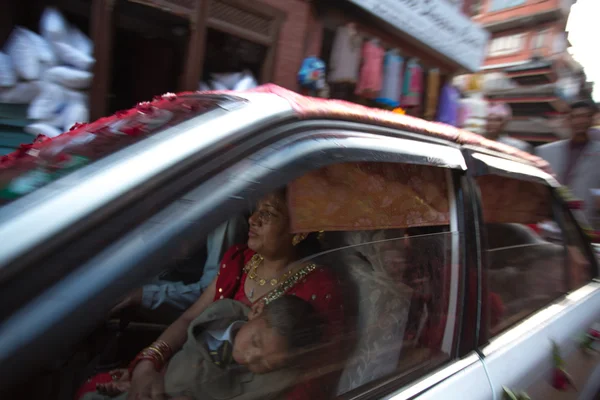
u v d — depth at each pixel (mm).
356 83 4895
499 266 1522
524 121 14680
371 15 4754
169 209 724
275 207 1138
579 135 4336
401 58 5289
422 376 1135
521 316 1573
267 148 883
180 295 1046
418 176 1339
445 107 6367
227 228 1150
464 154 1445
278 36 4234
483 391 1192
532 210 1850
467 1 6516
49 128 3033
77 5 3318
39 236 628
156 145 798
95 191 697
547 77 14422
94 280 631
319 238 1225
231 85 4043
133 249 669
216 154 815
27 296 596
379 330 1127
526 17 15016
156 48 3791
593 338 1811
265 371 940
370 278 1160
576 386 1677
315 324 1033
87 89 3268
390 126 1223
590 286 2059
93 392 814
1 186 733
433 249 1302
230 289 1164
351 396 1001
